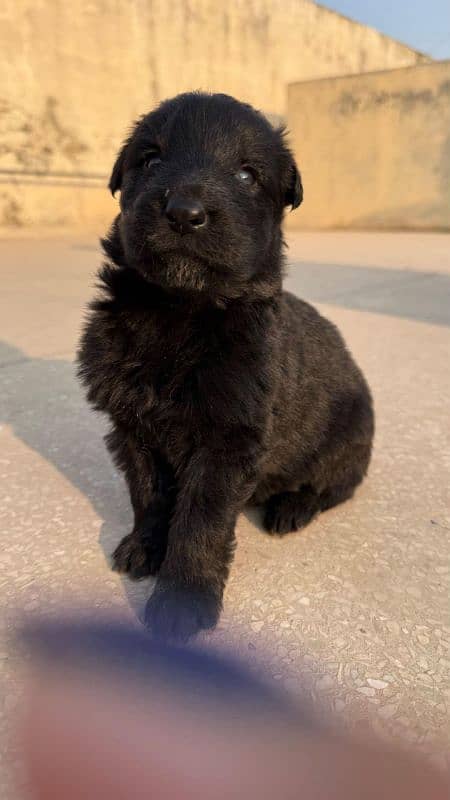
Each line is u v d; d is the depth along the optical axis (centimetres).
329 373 44
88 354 37
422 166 331
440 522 42
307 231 336
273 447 38
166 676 28
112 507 43
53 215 273
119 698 27
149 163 36
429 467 50
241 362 34
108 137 288
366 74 336
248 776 23
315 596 34
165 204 31
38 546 38
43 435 55
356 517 43
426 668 29
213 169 34
